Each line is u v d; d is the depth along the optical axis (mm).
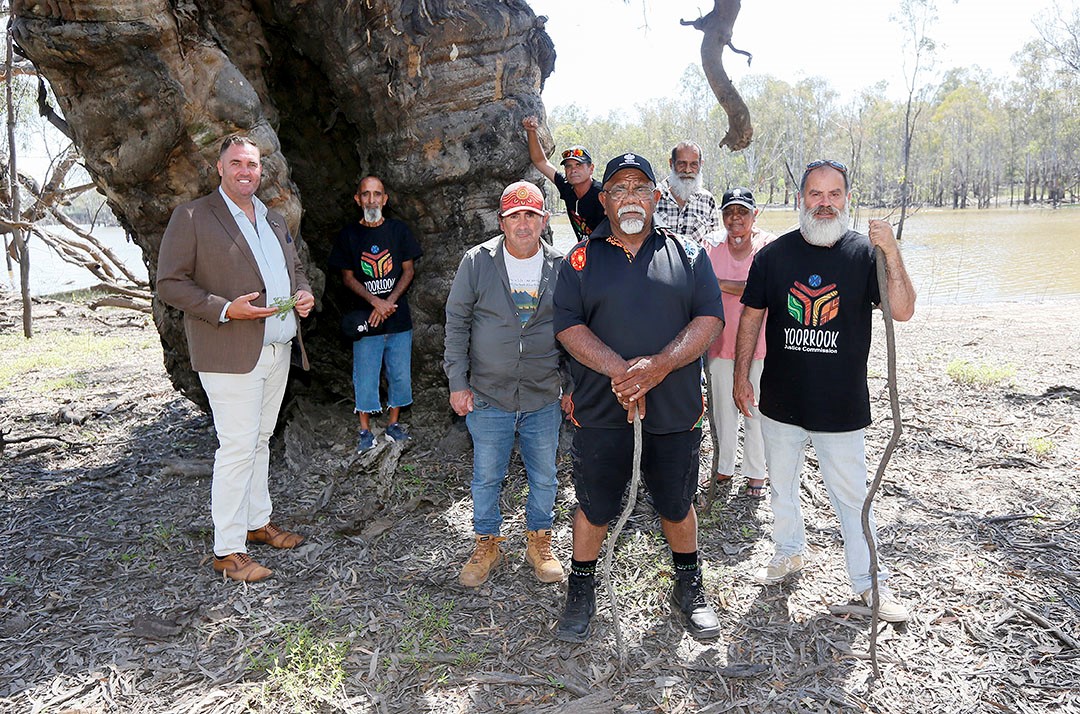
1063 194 74812
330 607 3486
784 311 3230
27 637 3307
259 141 4418
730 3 7164
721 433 4684
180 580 3770
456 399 3576
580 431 3162
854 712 2729
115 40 3879
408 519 4438
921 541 3953
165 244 3559
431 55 4922
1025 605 3320
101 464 5496
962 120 70625
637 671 2996
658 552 3902
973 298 16484
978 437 5523
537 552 3740
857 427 3209
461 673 3012
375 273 5094
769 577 3615
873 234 2990
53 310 13945
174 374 5559
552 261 3580
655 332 2986
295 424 5469
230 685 2963
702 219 4902
